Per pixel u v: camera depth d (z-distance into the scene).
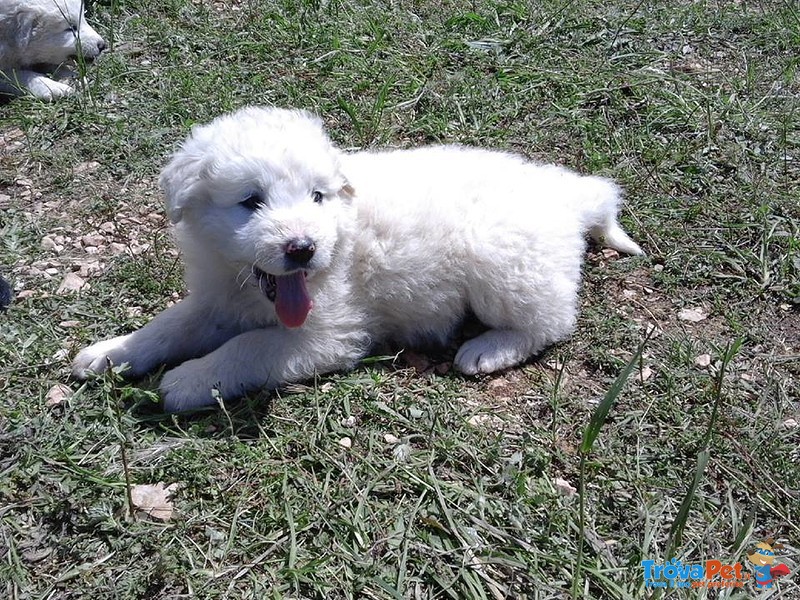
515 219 0.70
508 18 1.25
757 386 0.69
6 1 1.07
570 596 0.51
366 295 0.70
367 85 1.08
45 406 0.63
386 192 0.70
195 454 0.59
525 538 0.55
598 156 0.96
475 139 0.99
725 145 0.98
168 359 0.68
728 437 0.63
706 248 0.84
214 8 1.28
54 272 0.78
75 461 0.59
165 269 0.79
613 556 0.54
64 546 0.53
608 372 0.71
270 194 0.61
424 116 1.02
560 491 0.58
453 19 1.22
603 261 0.83
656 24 1.25
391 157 0.77
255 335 0.66
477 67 1.13
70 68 1.13
